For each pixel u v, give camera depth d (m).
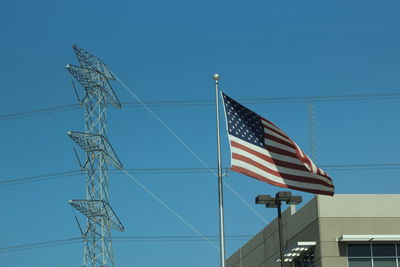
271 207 41.38
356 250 51.72
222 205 40.94
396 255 51.56
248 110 38.84
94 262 76.00
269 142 38.72
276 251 61.78
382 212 52.69
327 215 52.47
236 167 37.44
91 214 76.56
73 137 76.31
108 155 78.31
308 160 38.53
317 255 52.25
